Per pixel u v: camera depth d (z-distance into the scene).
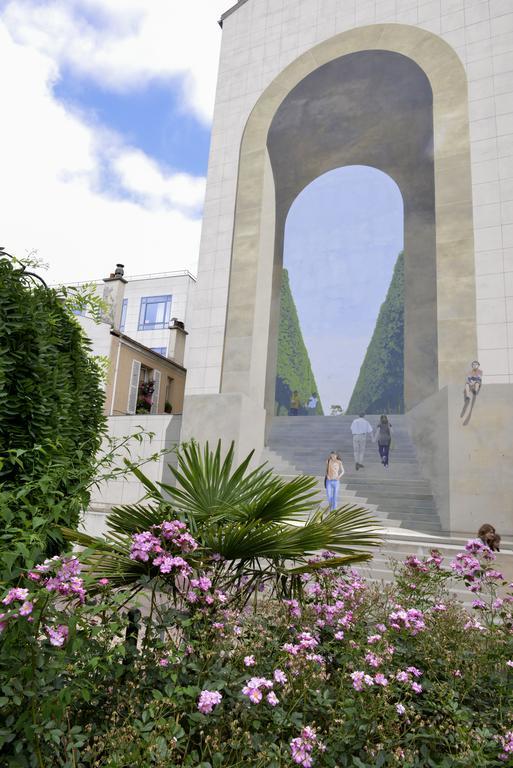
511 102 12.75
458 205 12.64
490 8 13.61
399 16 14.76
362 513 3.39
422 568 3.26
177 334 26.36
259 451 14.63
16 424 3.08
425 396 16.66
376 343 38.88
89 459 2.92
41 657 1.64
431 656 2.50
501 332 11.52
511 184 12.22
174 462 13.76
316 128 17.34
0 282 3.14
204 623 2.27
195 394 14.27
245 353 14.30
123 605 2.18
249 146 16.03
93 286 4.86
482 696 2.45
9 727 1.57
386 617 2.79
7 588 1.71
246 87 16.70
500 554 6.98
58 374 3.46
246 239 15.26
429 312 17.25
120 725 1.91
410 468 12.96
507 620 2.91
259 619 2.58
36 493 2.51
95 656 1.84
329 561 2.82
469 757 1.80
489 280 11.90
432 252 17.56
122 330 35.53
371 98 16.05
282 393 40.59
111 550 2.46
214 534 2.68
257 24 17.19
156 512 2.84
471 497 10.20
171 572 2.35
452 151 13.09
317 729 1.90
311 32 16.05
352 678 2.00
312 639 2.21
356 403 38.84
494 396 10.55
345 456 14.29
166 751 1.65
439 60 13.89
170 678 1.97
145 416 14.68
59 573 1.77
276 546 2.79
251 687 1.85
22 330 3.20
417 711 2.12
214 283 15.27
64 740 1.70
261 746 1.79
